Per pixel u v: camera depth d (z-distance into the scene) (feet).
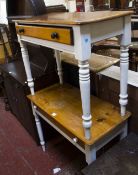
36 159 5.46
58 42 3.09
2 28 7.55
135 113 4.07
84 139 3.37
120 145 3.76
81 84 2.93
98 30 2.84
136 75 4.16
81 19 2.75
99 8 8.20
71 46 2.89
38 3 4.59
